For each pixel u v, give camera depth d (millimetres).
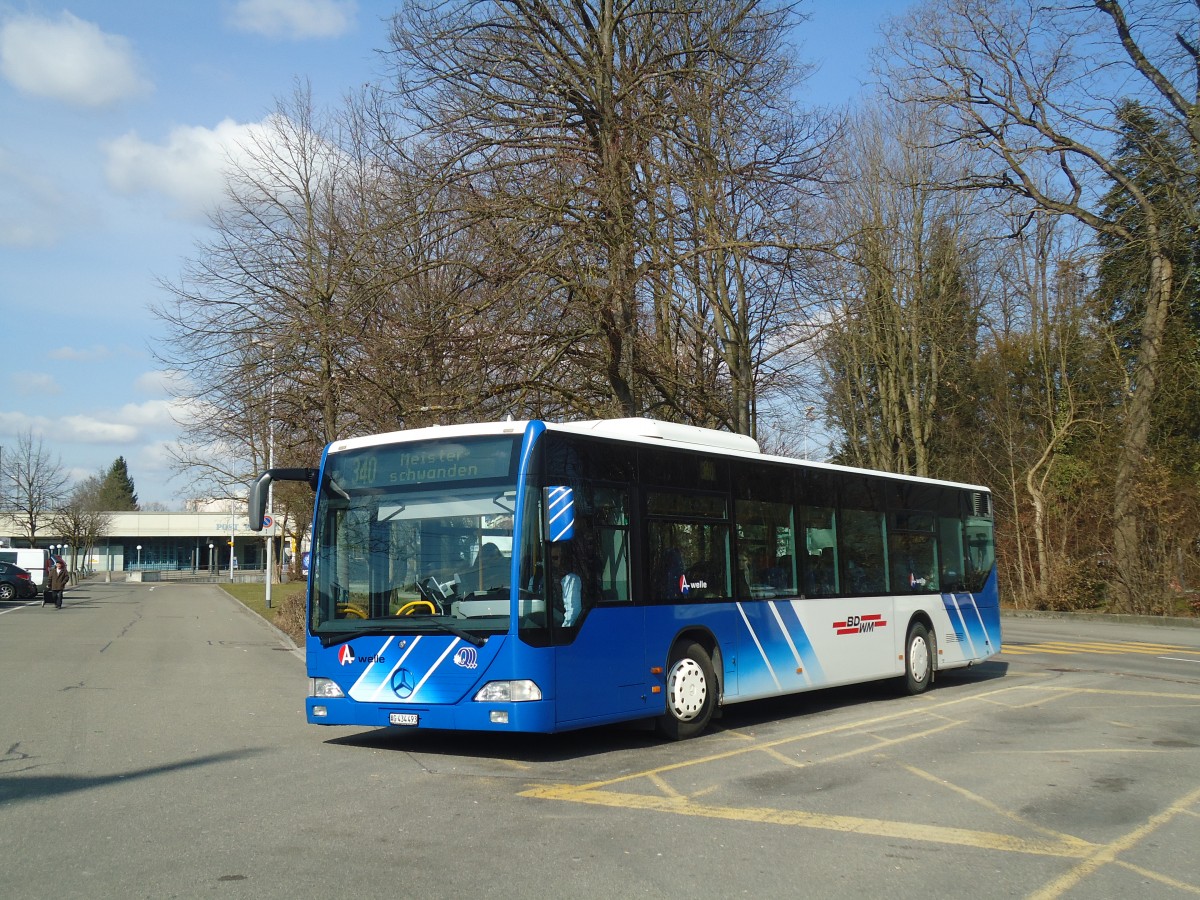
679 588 10930
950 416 41406
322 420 22297
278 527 45938
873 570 14336
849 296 18516
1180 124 24781
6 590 44719
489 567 9336
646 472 10758
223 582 70875
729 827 6934
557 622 9344
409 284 17891
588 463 10047
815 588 13125
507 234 15344
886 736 10945
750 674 11734
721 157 16625
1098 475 32781
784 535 12742
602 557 10023
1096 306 30453
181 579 80688
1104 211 27312
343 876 5719
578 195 15648
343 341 19719
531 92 16594
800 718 12531
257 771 8836
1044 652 21047
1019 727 11516
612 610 9992
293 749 10008
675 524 11031
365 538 10008
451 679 9250
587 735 11102
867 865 6078
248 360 21078
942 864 6133
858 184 29422
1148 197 26281
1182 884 5824
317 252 20844
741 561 11922
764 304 19859
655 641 10453
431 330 16000
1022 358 38375
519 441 9578
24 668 16969
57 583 38531
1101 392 35281
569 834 6707
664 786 8281
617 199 15156
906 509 15312
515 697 8984
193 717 11891
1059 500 35562
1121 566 30938
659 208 15914
